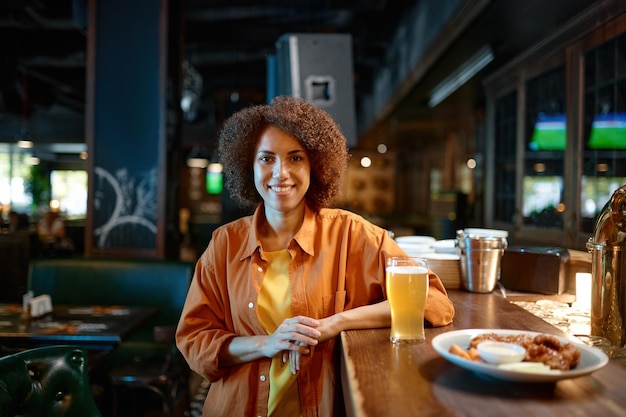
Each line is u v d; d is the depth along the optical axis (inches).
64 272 163.9
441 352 43.8
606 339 61.5
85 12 202.8
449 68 233.8
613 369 44.7
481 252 81.2
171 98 178.2
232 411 62.1
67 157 675.4
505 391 39.8
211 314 67.1
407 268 52.7
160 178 173.0
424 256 86.8
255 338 60.5
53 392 63.5
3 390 57.7
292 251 63.6
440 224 352.5
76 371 66.2
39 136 501.0
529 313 67.0
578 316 73.4
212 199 765.9
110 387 148.7
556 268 83.2
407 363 46.5
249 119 63.8
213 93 402.9
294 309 62.2
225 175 70.1
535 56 188.1
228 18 242.8
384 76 327.9
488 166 246.1
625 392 39.5
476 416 35.4
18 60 285.9
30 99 388.5
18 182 619.8
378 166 741.9
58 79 358.6
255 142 64.2
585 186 157.8
